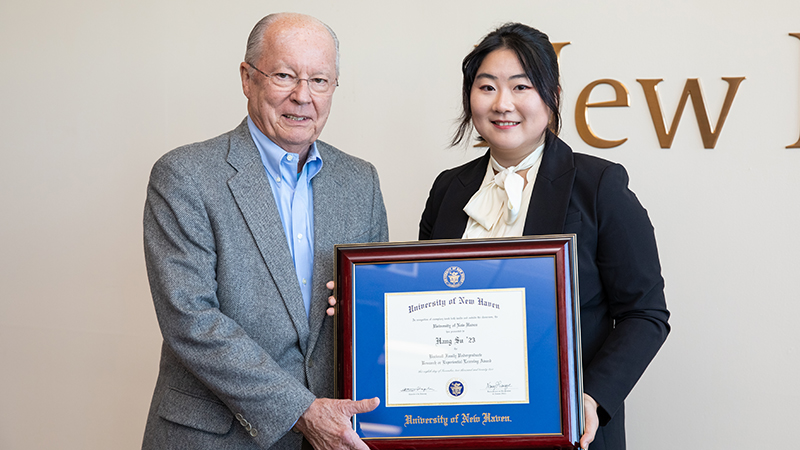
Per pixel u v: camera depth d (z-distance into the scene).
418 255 1.46
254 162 1.62
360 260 1.47
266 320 1.54
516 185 1.60
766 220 2.23
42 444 2.70
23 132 2.71
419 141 2.49
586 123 2.35
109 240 2.68
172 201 1.53
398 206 2.51
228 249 1.54
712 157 2.27
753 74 2.23
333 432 1.40
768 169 2.22
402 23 2.50
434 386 1.43
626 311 1.54
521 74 1.56
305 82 1.57
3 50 2.71
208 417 1.51
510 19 2.42
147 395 2.64
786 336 2.21
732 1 2.24
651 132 2.31
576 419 1.41
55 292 2.71
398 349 1.45
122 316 2.67
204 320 1.47
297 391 1.44
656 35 2.30
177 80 2.64
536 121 1.58
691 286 2.28
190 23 2.63
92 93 2.69
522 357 1.42
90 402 2.69
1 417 2.70
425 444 1.42
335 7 2.55
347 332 1.46
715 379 2.27
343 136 2.55
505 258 1.44
